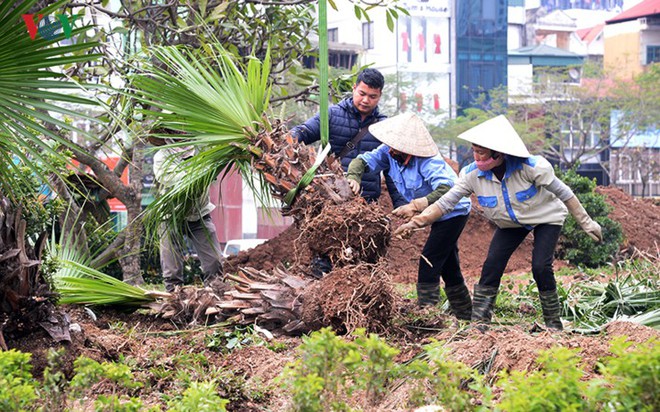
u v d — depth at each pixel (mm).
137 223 8508
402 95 46625
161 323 7434
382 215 6508
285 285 6707
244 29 10211
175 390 5027
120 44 9234
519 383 3229
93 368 3570
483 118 47094
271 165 6660
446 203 6727
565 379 3158
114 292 7527
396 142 6953
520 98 50719
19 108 4863
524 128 47938
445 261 7398
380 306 6227
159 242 8008
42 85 4977
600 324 7348
